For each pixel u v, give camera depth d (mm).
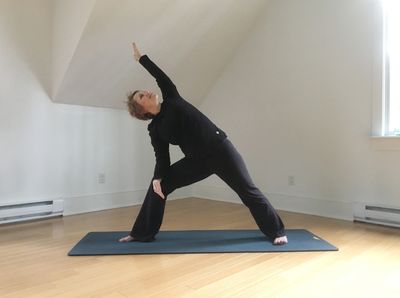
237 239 2504
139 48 3352
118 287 1682
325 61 3355
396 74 2961
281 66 3713
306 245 2328
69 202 3475
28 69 3168
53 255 2178
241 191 2369
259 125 3926
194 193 4645
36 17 3195
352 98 3166
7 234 2701
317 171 3432
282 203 3717
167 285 1706
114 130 3855
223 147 2289
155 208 2398
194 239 2510
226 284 1715
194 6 3258
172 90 2357
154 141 2354
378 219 2939
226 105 4262
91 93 3506
